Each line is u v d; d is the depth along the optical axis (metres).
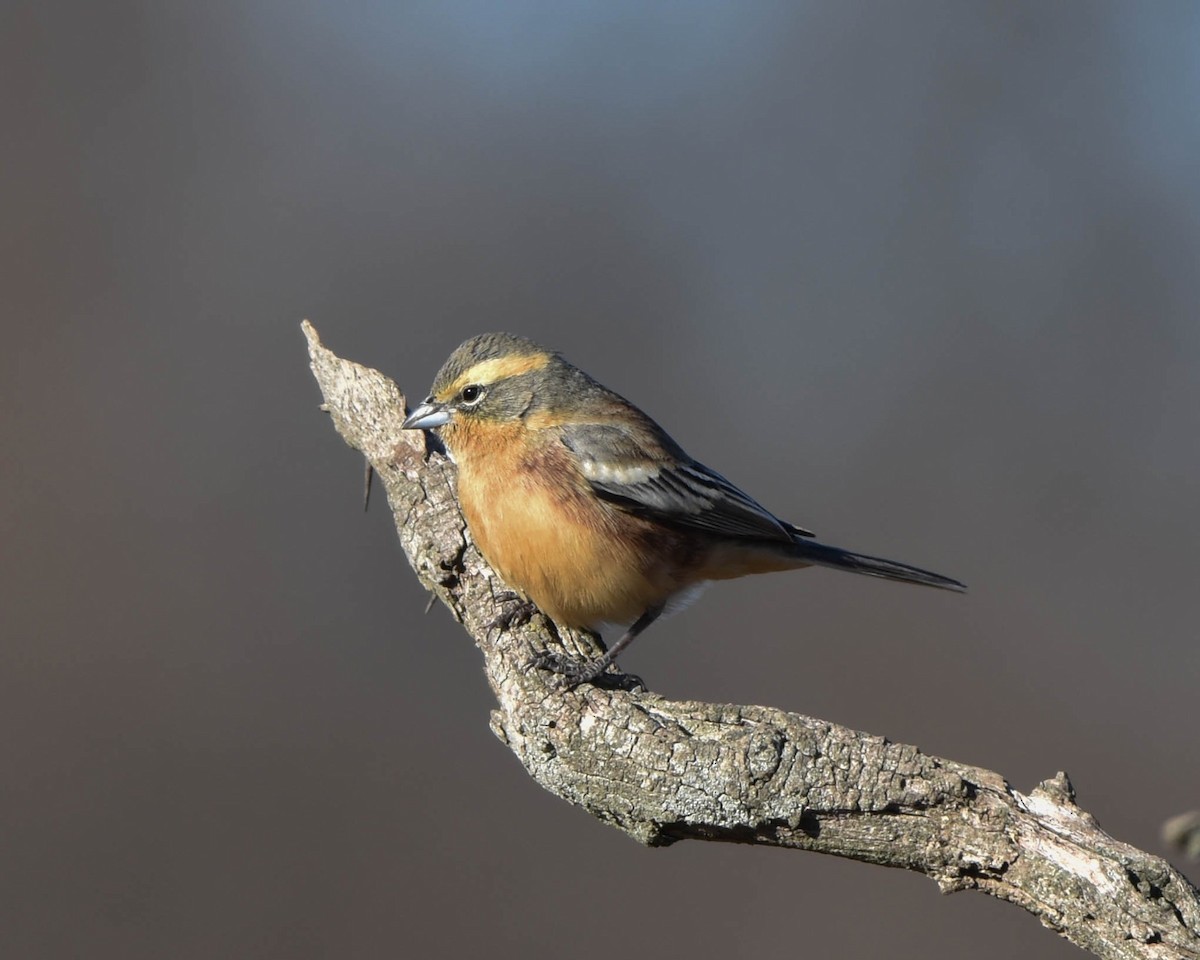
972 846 7.67
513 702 9.14
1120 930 7.27
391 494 12.16
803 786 7.94
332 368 13.09
